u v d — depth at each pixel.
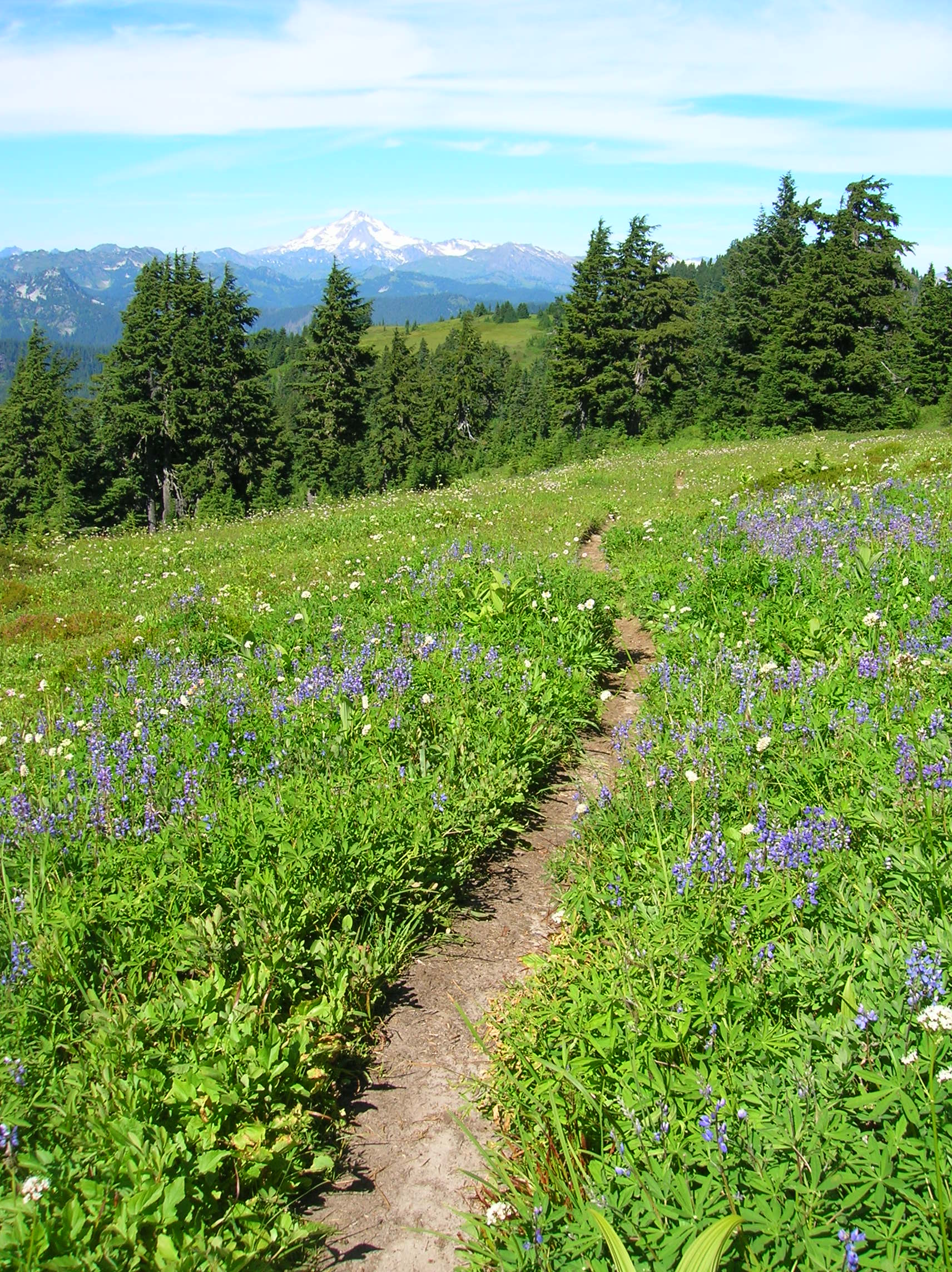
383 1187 3.53
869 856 4.20
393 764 6.22
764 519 12.94
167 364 59.28
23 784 6.38
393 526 21.84
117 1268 2.78
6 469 72.62
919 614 7.74
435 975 4.85
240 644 10.45
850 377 59.91
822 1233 2.47
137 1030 3.79
